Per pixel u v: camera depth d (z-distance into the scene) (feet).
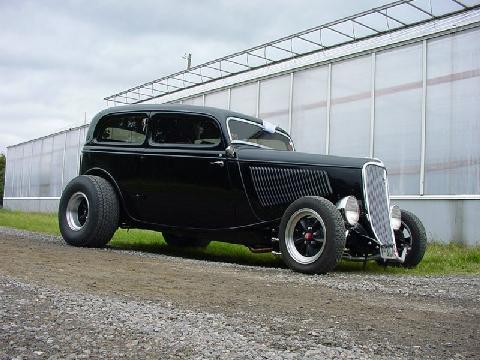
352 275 17.07
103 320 8.35
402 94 39.58
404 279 16.43
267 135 21.77
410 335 8.67
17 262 14.32
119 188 21.62
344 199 17.49
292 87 49.11
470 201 34.53
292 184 18.71
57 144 96.02
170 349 7.01
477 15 35.50
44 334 7.32
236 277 14.55
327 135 45.03
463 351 7.80
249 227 19.36
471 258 25.02
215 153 19.75
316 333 8.38
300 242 17.35
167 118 21.02
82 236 20.93
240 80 55.26
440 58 37.45
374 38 42.09
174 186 20.45
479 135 34.68
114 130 22.31
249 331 8.25
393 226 19.44
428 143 37.42
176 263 17.17
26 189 107.45
